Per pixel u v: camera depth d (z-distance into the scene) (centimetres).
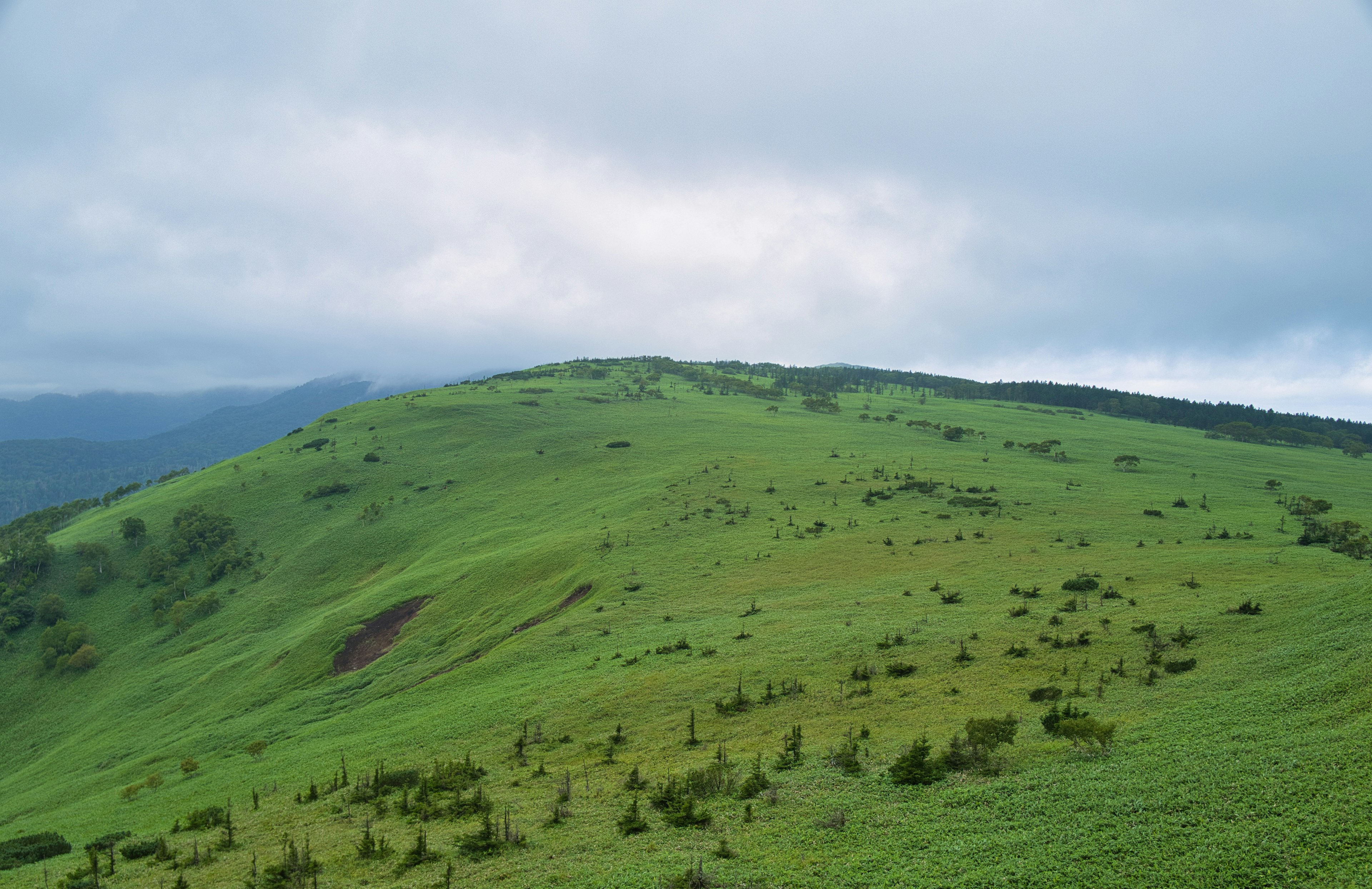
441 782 4622
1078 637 5497
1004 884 2531
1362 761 2858
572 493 15862
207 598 13638
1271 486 14825
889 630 6341
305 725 8131
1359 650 3950
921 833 2981
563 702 5981
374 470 19775
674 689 5825
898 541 10325
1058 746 3666
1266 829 2588
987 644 5734
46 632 12838
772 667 5922
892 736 4312
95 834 5772
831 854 2912
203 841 4409
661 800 3709
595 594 9388
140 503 19425
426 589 11588
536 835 3547
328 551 15288
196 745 8350
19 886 4219
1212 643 4969
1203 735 3484
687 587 9088
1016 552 9288
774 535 11138
